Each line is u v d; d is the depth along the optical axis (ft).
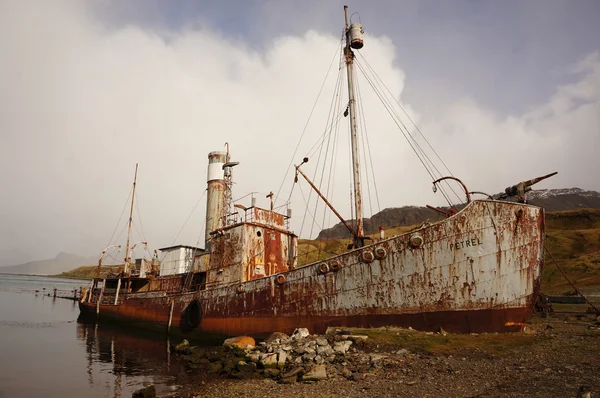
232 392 37.76
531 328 56.13
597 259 163.43
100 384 46.55
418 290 51.29
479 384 31.55
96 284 126.52
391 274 53.26
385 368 39.40
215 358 56.18
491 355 40.34
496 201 48.75
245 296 68.95
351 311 55.98
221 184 104.53
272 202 87.86
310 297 60.29
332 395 32.53
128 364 58.44
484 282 48.11
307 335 56.49
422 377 35.14
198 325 77.20
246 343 61.46
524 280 46.68
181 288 92.43
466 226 49.62
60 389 44.50
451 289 49.49
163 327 86.94
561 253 216.74
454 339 46.44
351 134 68.18
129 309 99.86
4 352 66.64
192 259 100.58
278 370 44.37
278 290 64.28
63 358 63.21
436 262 50.57
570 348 41.34
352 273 56.44
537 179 49.55
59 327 105.70
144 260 114.01
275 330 63.41
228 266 76.59
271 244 79.51
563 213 374.02
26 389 44.34
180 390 41.63
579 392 27.07
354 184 65.36
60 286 459.73
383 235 59.52
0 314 138.31
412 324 51.47
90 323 115.24
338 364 42.57
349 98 70.28
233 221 82.74
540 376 32.17
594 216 350.02
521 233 47.26
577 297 99.04
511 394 28.32
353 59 73.15
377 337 48.44
